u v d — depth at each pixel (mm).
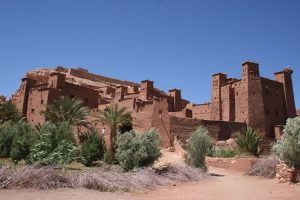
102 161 24906
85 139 27594
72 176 11750
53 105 35875
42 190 10094
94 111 42375
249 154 28562
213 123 42188
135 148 17781
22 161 21734
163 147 38188
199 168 20156
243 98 47188
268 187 13750
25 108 52844
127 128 40625
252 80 47469
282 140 14844
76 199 9055
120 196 10430
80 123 36094
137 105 42312
